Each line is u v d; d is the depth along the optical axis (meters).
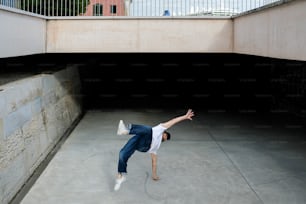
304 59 3.98
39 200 4.43
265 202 4.40
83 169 5.62
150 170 5.59
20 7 6.47
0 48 4.70
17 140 4.82
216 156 6.39
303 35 4.00
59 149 6.79
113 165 5.84
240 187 4.89
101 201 4.41
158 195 4.61
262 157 6.32
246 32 6.28
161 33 7.02
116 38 7.03
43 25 6.79
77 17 6.95
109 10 7.54
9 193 4.38
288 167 5.75
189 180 5.16
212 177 5.29
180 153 6.56
